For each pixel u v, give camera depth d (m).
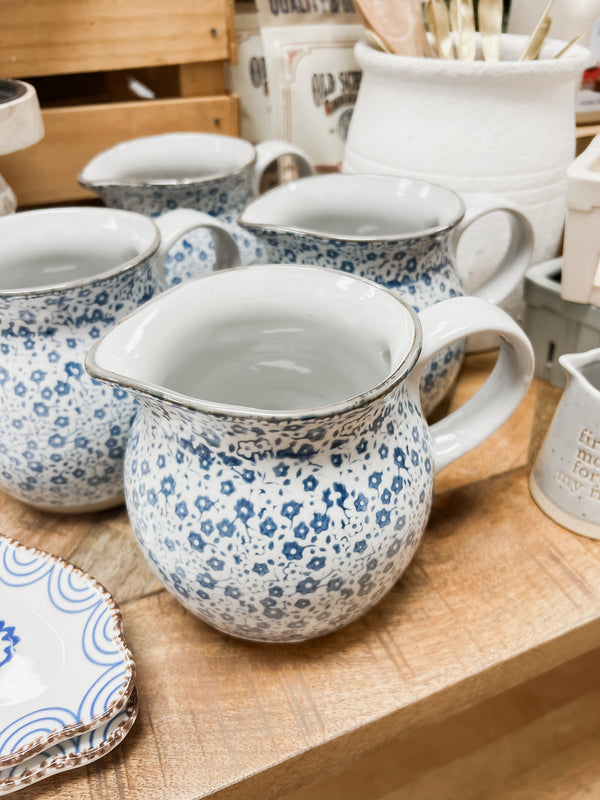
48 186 0.61
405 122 0.50
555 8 0.58
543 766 0.58
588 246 0.42
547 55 0.54
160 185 0.48
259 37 0.66
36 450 0.38
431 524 0.43
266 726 0.33
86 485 0.41
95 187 0.49
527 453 0.49
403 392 0.33
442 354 0.43
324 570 0.30
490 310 0.35
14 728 0.30
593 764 0.58
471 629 0.37
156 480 0.31
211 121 0.64
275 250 0.42
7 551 0.37
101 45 0.57
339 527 0.30
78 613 0.34
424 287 0.42
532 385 0.56
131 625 0.38
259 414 0.26
